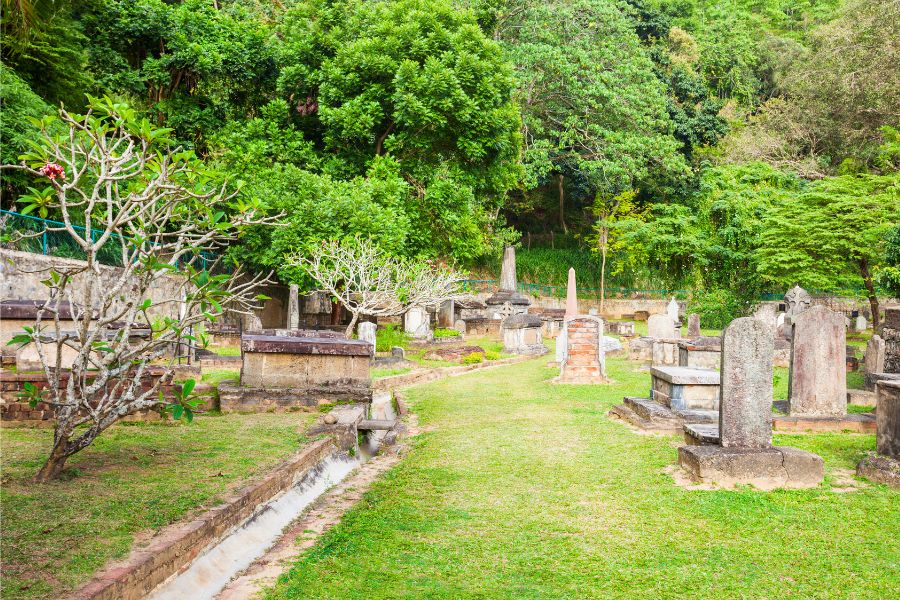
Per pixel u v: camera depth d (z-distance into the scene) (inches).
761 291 1305.4
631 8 1950.1
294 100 1015.6
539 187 1945.1
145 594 162.7
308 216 800.9
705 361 581.3
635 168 1551.4
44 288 622.5
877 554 206.4
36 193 243.6
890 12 1349.7
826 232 860.0
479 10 1203.2
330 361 425.7
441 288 822.5
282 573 198.4
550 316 1282.0
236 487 234.8
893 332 543.8
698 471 282.2
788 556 206.2
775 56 2119.8
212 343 795.4
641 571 196.9
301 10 1014.4
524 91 1513.3
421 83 871.7
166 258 824.3
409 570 199.3
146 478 243.3
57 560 163.2
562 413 464.4
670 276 1521.9
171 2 1144.8
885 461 284.7
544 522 240.7
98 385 239.8
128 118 236.8
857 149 1470.2
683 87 1929.1
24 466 252.2
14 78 660.7
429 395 569.0
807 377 398.3
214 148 1039.6
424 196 933.2
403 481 301.3
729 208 1291.8
